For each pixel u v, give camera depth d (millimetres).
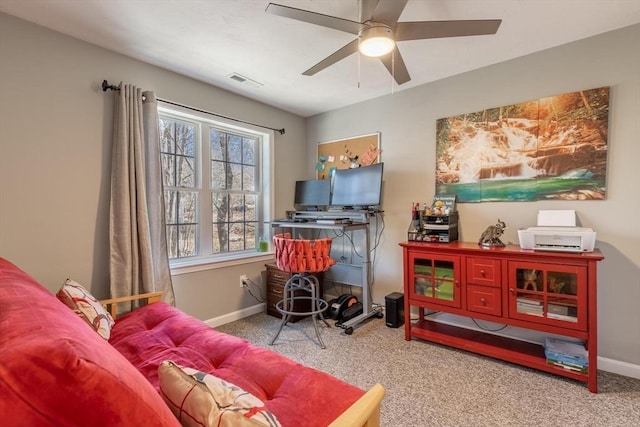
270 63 2629
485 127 2723
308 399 1181
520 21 2047
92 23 2055
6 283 1111
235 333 2930
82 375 553
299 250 2561
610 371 2195
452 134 2902
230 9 1910
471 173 2801
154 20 2025
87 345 655
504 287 2256
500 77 2643
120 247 2326
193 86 2941
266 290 3531
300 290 3225
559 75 2377
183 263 2945
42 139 2094
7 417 504
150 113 2523
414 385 2045
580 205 2311
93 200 2318
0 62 1932
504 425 1669
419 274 2672
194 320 1971
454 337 2604
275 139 3773
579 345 2242
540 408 1801
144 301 2404
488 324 2754
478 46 2373
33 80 2055
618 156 2172
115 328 1884
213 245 3283
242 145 3574
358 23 1598
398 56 1926
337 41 2283
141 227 2406
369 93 3328
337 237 3824
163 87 2723
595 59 2236
